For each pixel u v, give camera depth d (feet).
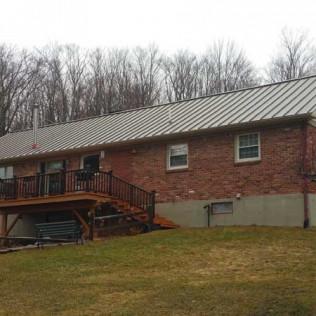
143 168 82.02
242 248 54.24
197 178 76.64
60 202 76.95
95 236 72.38
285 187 69.10
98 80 183.83
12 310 36.06
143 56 265.95
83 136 94.12
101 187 77.87
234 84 187.32
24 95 171.83
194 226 75.72
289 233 61.31
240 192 72.59
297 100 74.28
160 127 83.35
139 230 74.74
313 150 69.15
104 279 44.06
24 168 95.76
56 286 42.11
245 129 73.31
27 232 89.86
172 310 33.94
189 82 188.55
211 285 39.68
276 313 31.73
